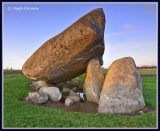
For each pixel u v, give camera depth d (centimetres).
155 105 1467
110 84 1421
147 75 2672
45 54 1541
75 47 1481
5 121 1220
